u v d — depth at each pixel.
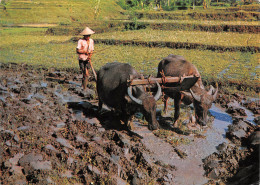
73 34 27.64
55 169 4.86
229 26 25.42
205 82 10.59
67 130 6.09
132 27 28.48
